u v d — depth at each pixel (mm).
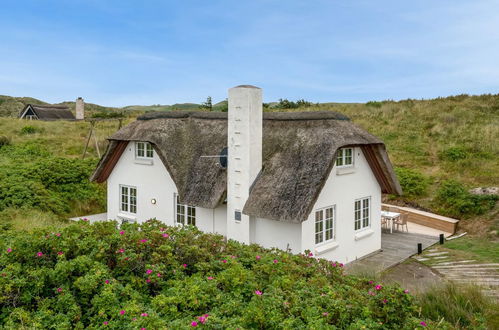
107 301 5348
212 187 12562
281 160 11969
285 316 4988
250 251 7387
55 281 5828
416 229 17422
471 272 11438
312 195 10500
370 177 13969
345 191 12727
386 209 19547
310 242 11305
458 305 7277
